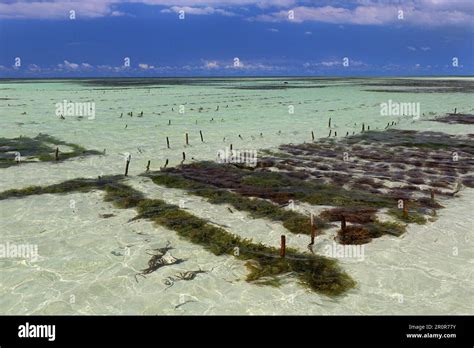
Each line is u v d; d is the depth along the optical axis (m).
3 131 38.31
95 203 20.34
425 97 82.38
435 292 12.80
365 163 28.75
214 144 34.56
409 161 29.31
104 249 15.56
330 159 29.88
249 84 161.12
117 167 27.06
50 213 18.98
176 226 17.61
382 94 92.69
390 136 38.81
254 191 22.31
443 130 42.00
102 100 72.69
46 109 56.03
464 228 17.31
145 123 44.88
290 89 117.38
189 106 63.47
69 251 15.39
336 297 12.58
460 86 130.62
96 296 12.60
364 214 18.78
